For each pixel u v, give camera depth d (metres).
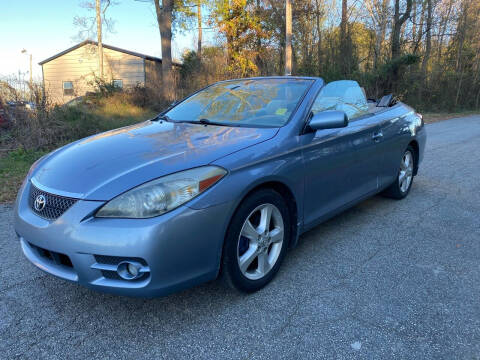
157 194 2.07
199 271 2.23
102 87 13.63
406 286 2.74
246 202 2.43
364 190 3.76
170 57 16.70
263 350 2.09
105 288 2.10
